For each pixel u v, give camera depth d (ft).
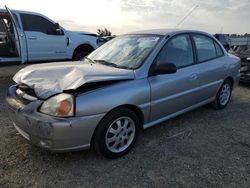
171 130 14.17
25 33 24.21
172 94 13.05
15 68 30.91
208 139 13.26
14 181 9.49
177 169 10.52
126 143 11.56
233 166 10.85
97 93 10.18
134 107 11.53
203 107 18.12
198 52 15.17
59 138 9.61
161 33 13.85
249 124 15.47
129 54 13.03
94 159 11.04
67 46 27.50
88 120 9.89
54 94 10.00
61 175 9.95
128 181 9.72
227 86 17.89
